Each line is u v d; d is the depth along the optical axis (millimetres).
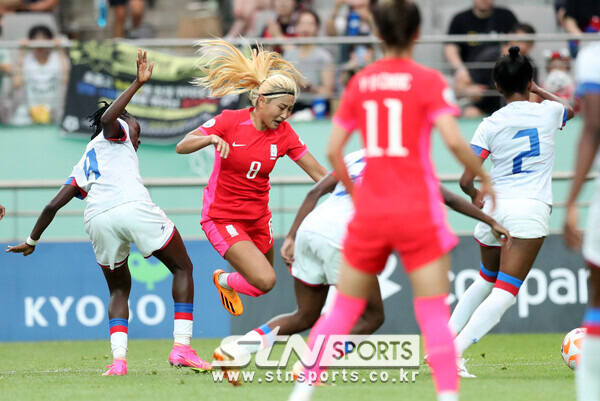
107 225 22344
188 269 23172
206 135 21328
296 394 14539
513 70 21453
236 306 23891
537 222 21062
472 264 34812
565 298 34906
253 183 21969
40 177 39750
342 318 14281
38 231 23188
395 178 13641
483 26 42844
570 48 41000
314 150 39094
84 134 39625
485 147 21625
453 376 13547
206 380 20688
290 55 40562
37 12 47969
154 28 50562
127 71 39469
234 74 22484
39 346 33188
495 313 20938
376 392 17938
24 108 40000
